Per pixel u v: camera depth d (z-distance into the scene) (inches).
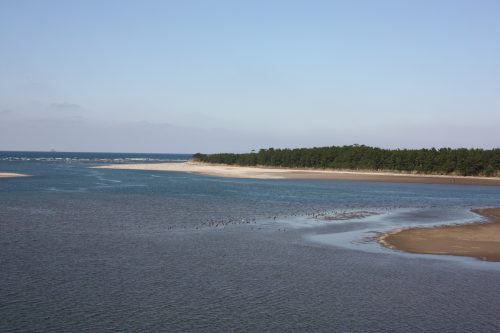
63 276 866.8
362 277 885.8
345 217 1727.4
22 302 725.9
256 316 685.3
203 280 855.7
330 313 701.9
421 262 1005.8
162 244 1177.4
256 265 968.3
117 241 1206.3
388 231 1405.0
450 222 1628.9
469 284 845.2
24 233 1295.5
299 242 1223.5
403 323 666.8
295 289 810.2
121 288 801.6
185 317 677.3
